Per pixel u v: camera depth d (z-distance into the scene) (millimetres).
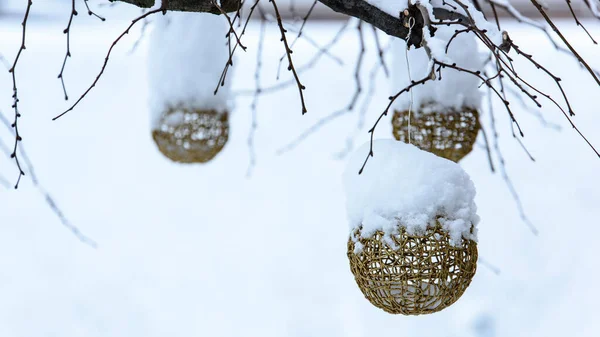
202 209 5449
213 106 2707
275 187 5520
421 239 1735
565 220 5512
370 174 1797
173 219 5402
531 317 5359
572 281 5445
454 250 1748
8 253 5164
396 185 1755
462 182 1786
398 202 1743
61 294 5129
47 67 5430
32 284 5117
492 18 4207
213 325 5137
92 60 5539
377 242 1755
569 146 5547
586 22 4656
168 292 5195
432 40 1665
